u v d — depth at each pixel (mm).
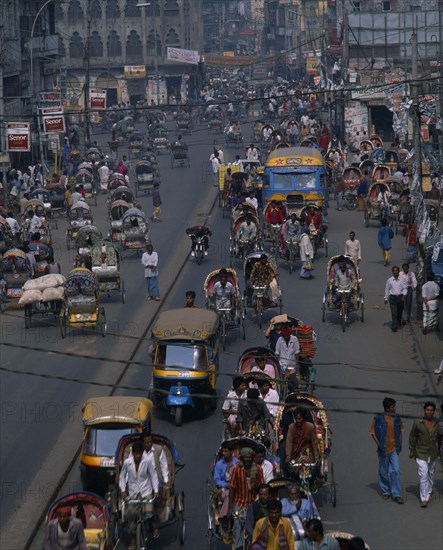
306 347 30281
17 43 84562
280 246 49812
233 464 21562
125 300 43656
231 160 91312
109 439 24047
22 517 23234
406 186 62594
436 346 35594
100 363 35031
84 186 73688
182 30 163875
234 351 35531
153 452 21375
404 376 32562
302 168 58156
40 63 96625
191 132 119000
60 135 91000
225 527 20984
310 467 22609
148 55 162750
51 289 39375
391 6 121250
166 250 54219
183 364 29297
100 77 159250
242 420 24750
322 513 23125
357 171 66938
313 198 58125
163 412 30141
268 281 38656
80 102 149375
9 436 28594
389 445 23516
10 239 51406
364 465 25969
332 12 136375
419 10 119375
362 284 44969
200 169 87625
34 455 27141
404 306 38812
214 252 53344
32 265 43375
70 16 159500
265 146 97562
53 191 69500
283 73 198500
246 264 40250
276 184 58344
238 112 134250
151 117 124312
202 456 26547
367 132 97875
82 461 23922
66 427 29203
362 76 102438
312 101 124062
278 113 128625
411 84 49844
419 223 44906
